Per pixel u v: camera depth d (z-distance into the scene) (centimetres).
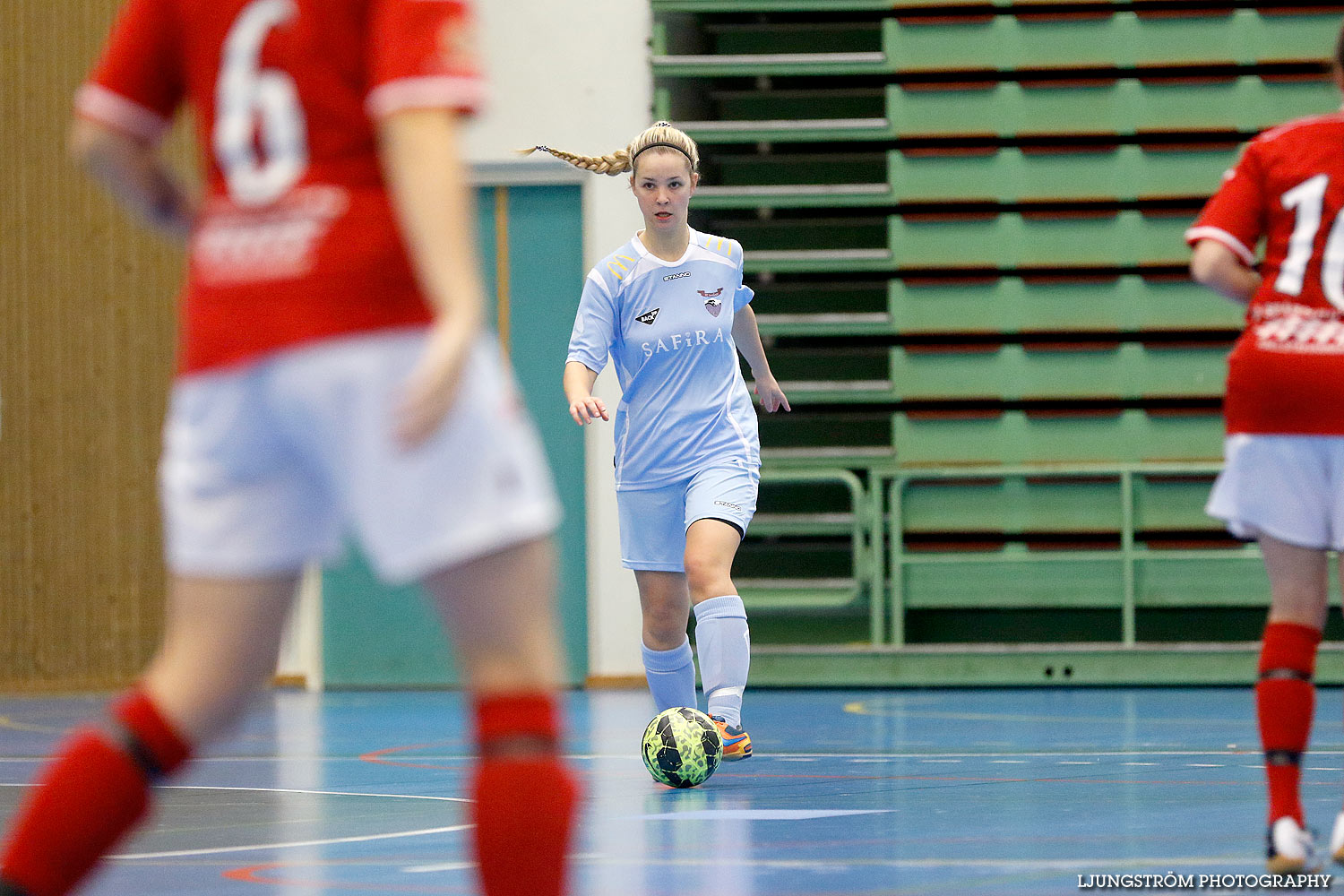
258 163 557
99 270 3048
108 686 3048
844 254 2834
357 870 938
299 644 3008
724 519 1493
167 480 576
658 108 2859
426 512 528
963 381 2800
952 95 2822
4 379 3061
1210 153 2769
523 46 2936
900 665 2742
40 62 3042
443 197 522
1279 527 856
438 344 516
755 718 2206
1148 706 2311
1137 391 2766
